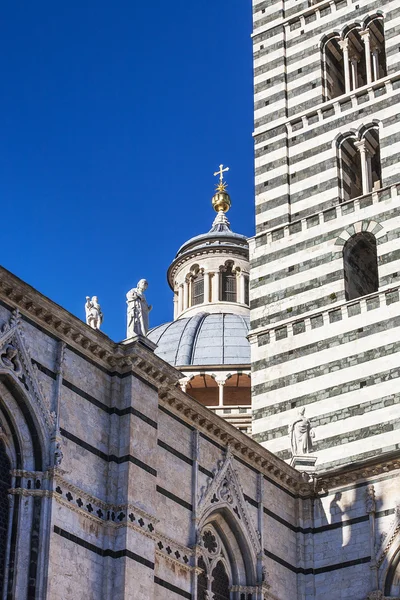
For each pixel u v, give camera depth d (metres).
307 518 55.62
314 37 68.44
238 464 52.88
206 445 51.31
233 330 92.69
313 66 67.62
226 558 51.53
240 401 87.06
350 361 58.81
